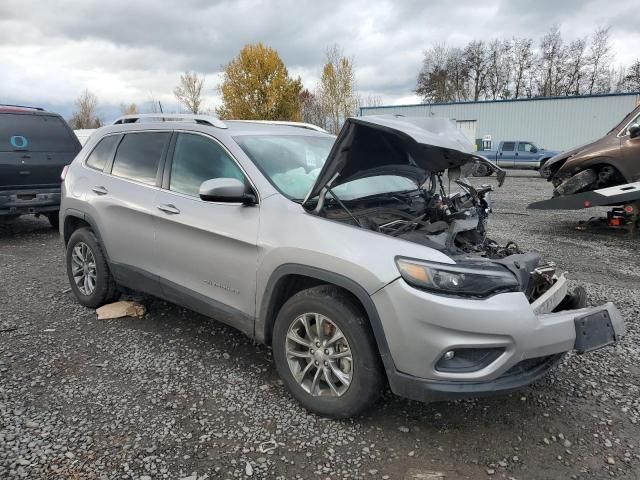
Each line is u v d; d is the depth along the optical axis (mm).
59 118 8844
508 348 2598
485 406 3172
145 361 3744
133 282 4277
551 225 9625
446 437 2857
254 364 3711
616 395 3297
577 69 57156
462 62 62156
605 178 8992
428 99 63094
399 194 4070
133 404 3160
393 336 2658
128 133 4520
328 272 2844
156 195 3977
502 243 7773
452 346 2570
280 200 3230
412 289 2605
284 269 3051
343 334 2855
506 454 2713
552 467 2609
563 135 32594
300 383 3102
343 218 3205
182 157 3934
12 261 6770
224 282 3475
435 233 3344
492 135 34750
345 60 32406
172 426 2934
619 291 5398
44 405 3129
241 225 3318
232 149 3602
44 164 8367
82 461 2609
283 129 4238
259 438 2832
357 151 3100
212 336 4195
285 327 3119
